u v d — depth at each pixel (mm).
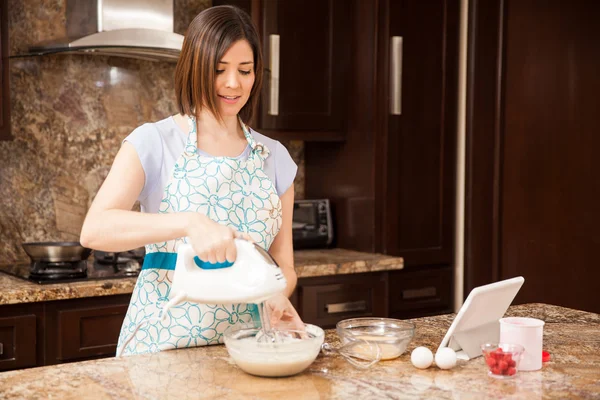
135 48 2844
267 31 3158
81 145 3201
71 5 3049
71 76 3160
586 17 3625
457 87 3572
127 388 1341
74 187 3197
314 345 1431
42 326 2523
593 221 3641
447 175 3559
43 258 2715
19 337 2480
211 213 1768
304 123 3309
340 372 1455
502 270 3633
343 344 1587
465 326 1576
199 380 1394
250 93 1831
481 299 1548
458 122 3586
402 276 3424
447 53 3514
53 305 2539
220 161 1783
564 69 3645
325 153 3631
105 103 3238
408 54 3395
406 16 3375
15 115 3057
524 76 3617
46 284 2566
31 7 3043
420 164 3475
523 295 3676
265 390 1334
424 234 3508
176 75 1741
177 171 1754
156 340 1724
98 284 2594
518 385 1381
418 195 3477
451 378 1422
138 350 1729
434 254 3531
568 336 1783
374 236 3377
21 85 3061
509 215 3633
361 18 3379
